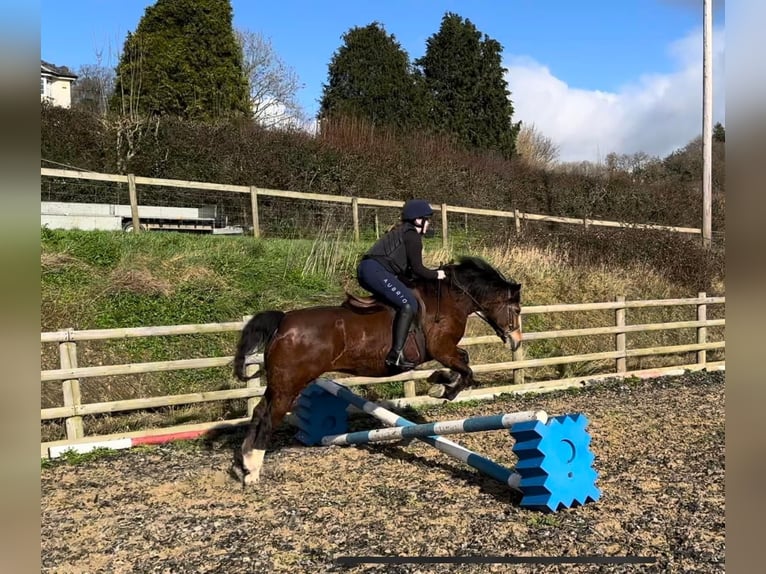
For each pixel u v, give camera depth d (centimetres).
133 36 1966
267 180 1492
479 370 852
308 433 655
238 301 891
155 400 661
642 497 490
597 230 1462
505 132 2966
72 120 1466
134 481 540
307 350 507
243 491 512
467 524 442
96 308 802
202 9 2077
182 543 415
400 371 545
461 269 585
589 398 864
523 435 471
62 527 441
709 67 1641
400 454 620
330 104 2756
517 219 1443
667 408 797
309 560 390
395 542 413
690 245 1461
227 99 2086
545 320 1119
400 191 1745
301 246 1120
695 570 369
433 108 2886
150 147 1438
